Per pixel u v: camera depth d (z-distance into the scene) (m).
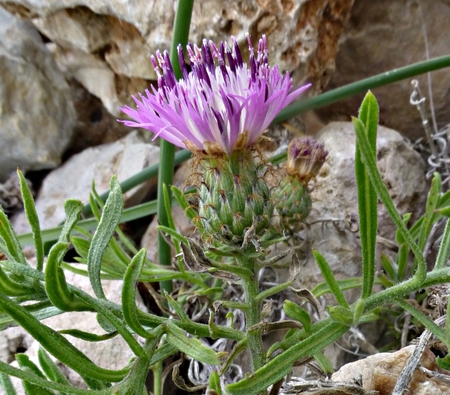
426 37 0.24
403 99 0.25
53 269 0.14
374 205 0.14
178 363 0.16
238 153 0.16
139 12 0.23
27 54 0.27
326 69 0.24
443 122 0.25
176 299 0.20
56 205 0.27
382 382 0.16
